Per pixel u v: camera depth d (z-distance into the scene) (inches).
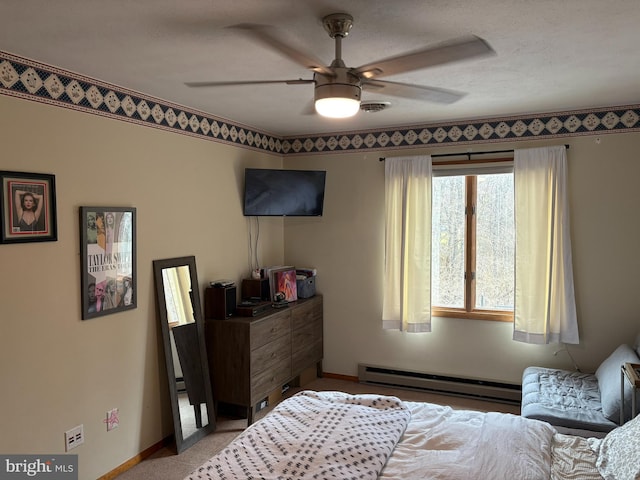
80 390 113.3
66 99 108.4
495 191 170.6
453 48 71.1
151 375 134.7
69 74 108.8
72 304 111.0
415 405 110.0
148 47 93.3
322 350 196.4
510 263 169.6
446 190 176.7
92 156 115.3
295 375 175.5
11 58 96.7
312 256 197.2
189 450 137.3
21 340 99.7
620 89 128.6
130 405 127.8
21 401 100.0
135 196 128.3
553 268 156.9
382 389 183.3
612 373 127.3
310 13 78.2
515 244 162.1
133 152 127.3
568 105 148.8
